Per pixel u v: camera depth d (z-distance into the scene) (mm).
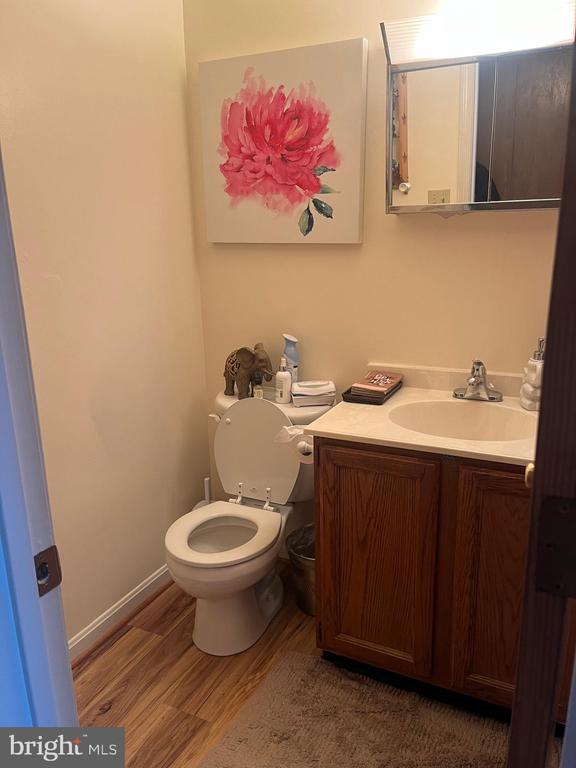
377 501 1755
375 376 2125
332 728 1743
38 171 1756
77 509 2021
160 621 2254
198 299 2512
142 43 2078
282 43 2107
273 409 2154
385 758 1642
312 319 2307
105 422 2098
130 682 1945
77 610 2062
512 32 1710
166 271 2311
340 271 2207
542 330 1947
